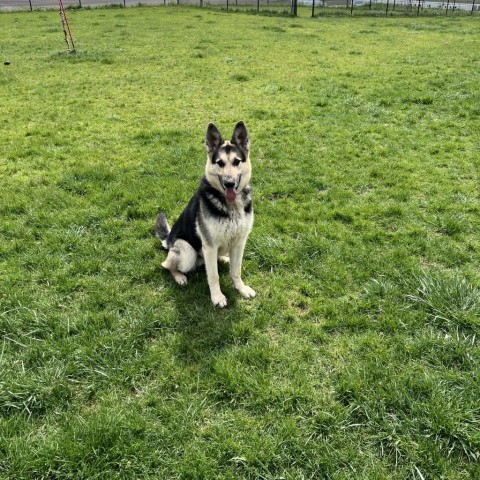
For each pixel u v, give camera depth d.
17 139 3.63
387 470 1.26
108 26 9.73
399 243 2.28
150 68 6.17
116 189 2.80
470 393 1.43
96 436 1.29
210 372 1.56
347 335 1.72
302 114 4.30
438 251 2.21
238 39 8.41
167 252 2.23
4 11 12.29
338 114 4.29
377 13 12.97
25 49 7.28
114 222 2.46
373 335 1.71
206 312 1.85
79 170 3.02
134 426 1.34
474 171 3.04
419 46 7.91
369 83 5.31
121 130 3.89
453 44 8.03
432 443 1.29
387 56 7.00
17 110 4.39
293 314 1.84
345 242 2.30
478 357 1.57
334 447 1.31
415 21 11.66
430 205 2.62
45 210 2.57
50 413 1.41
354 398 1.45
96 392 1.48
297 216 2.56
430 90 4.89
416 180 2.95
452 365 1.57
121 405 1.44
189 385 1.50
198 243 1.92
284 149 3.47
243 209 1.80
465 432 1.30
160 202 2.66
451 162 3.18
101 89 5.17
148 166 3.14
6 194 2.72
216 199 1.75
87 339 1.68
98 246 2.26
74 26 9.73
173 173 3.06
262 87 5.29
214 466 1.25
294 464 1.27
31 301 1.87
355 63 6.52
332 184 2.93
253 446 1.30
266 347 1.67
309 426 1.37
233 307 1.90
